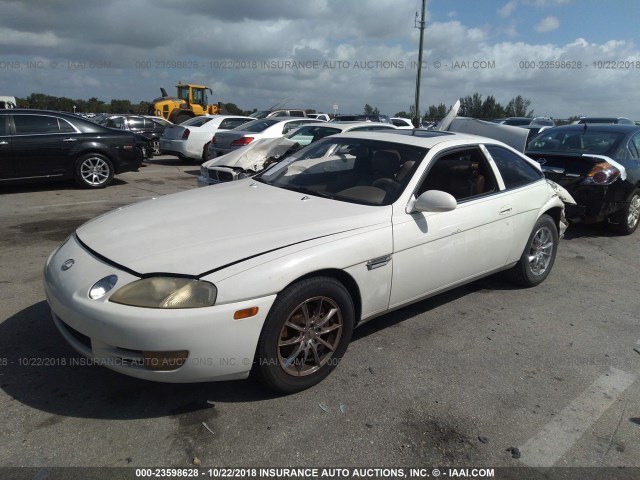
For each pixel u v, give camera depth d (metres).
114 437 2.41
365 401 2.78
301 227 2.92
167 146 14.09
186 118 24.23
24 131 8.72
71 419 2.53
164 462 2.27
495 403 2.82
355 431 2.53
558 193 4.96
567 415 2.74
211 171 6.73
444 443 2.48
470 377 3.08
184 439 2.42
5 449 2.30
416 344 3.47
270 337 2.59
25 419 2.51
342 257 2.85
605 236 6.85
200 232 2.84
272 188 3.74
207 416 2.59
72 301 2.49
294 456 2.34
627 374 3.20
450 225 3.52
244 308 2.46
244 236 2.78
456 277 3.73
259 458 2.32
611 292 4.68
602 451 2.47
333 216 3.08
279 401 2.75
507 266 4.30
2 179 8.59
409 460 2.35
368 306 3.12
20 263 4.88
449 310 4.09
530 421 2.67
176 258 2.55
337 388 2.90
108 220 3.19
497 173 4.09
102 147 9.45
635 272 5.31
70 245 2.96
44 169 8.94
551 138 7.26
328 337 2.96
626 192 6.46
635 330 3.85
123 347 2.40
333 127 8.44
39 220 6.79
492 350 3.44
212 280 2.44
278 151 7.00
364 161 3.75
